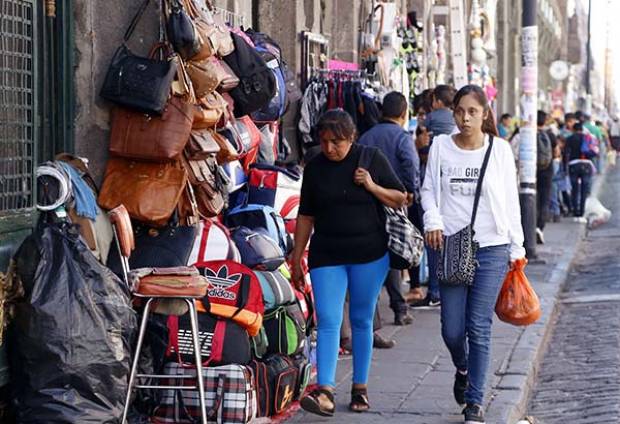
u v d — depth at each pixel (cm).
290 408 1408
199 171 1359
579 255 3575
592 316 2375
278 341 1391
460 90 1340
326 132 1347
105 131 1330
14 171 1173
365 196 1357
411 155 1850
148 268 1223
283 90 1769
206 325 1254
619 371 1830
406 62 2906
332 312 1360
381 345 1828
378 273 1374
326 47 2359
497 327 2055
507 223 1331
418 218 2059
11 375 1106
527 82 3067
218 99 1415
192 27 1324
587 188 4666
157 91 1278
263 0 2228
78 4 1330
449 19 3588
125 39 1363
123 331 1126
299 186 1628
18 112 1184
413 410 1430
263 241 1429
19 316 1088
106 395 1106
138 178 1302
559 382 1775
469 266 1312
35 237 1114
